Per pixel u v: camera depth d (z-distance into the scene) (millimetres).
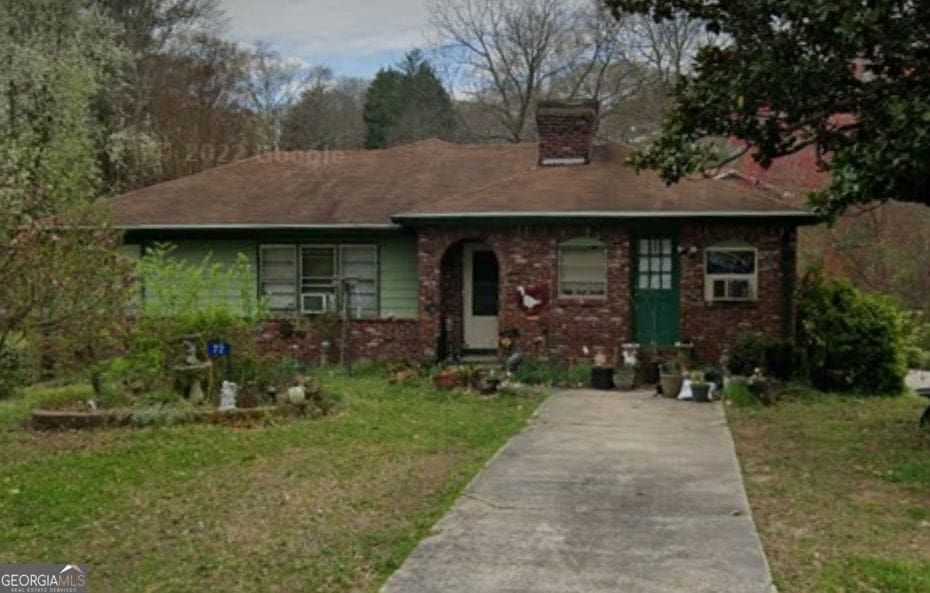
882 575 5398
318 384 12336
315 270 17719
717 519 6605
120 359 11625
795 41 9852
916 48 9406
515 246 16219
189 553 5930
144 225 17234
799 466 8656
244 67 38000
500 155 20062
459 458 8844
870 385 14500
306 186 18984
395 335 16906
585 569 5488
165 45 33281
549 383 15016
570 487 7625
